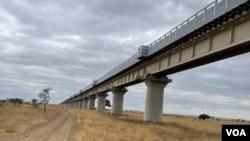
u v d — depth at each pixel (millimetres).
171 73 56625
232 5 30141
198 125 60719
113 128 41688
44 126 40281
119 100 95438
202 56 37812
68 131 34688
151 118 58562
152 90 59344
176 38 43719
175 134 38719
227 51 34062
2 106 79375
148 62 60719
